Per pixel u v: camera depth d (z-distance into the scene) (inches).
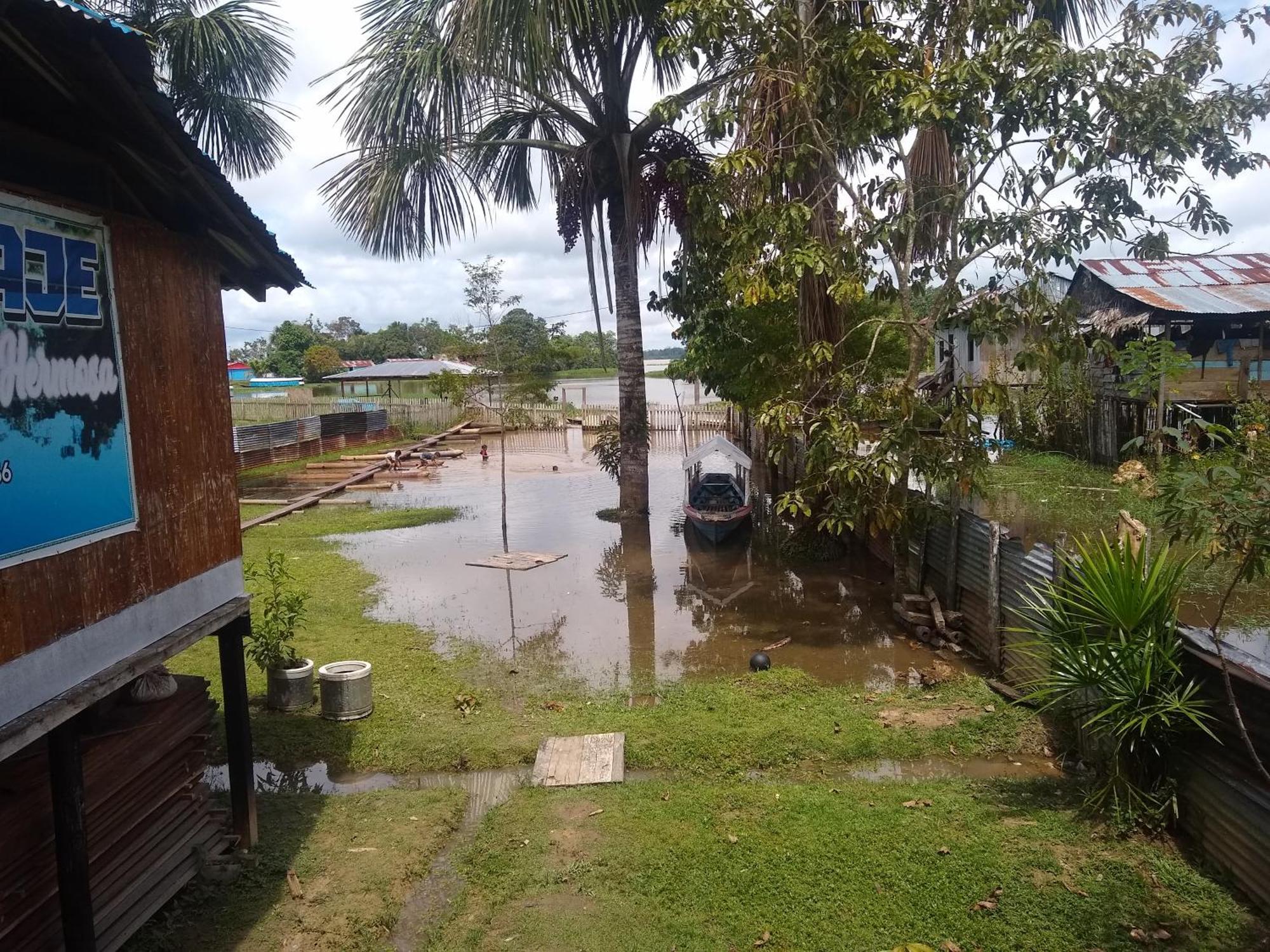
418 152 573.6
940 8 378.3
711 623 447.2
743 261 401.1
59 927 165.3
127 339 166.4
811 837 225.1
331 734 305.3
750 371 581.0
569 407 1542.8
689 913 197.2
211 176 168.4
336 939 190.9
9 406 134.6
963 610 387.9
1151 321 681.6
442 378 847.1
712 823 236.1
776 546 617.3
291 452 1144.2
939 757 278.8
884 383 569.0
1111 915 188.2
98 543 156.1
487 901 205.5
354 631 431.5
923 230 411.2
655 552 615.2
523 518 753.6
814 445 401.7
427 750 291.0
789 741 289.7
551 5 475.2
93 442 154.9
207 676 367.6
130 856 185.9
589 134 621.6
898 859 213.5
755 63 408.8
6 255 135.3
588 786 262.2
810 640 410.9
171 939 190.5
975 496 641.6
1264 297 702.5
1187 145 324.2
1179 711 205.6
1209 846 204.8
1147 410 693.3
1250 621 368.2
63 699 142.1
